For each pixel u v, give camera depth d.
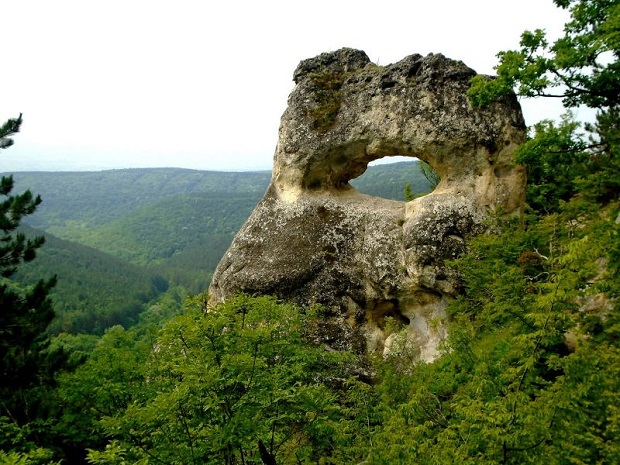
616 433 4.81
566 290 5.79
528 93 14.61
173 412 7.21
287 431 9.05
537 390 5.53
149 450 7.45
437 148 15.37
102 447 13.32
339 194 17.97
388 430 6.65
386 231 15.90
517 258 11.54
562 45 14.15
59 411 13.22
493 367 7.05
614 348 5.49
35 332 15.20
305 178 17.48
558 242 9.95
